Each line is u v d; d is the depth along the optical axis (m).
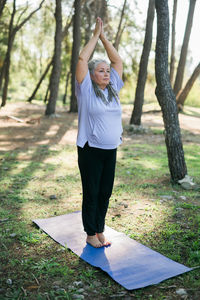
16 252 3.53
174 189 5.77
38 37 28.38
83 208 3.57
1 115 17.09
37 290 2.85
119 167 7.35
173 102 5.91
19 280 3.00
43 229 4.06
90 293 2.83
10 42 21.45
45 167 7.26
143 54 12.94
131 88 24.47
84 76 3.21
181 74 17.66
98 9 18.83
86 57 3.24
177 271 3.11
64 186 5.89
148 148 9.84
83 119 3.28
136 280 2.97
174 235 3.88
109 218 4.42
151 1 12.28
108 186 3.52
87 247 3.61
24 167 7.23
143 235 3.93
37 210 4.73
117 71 3.53
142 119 17.81
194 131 13.96
